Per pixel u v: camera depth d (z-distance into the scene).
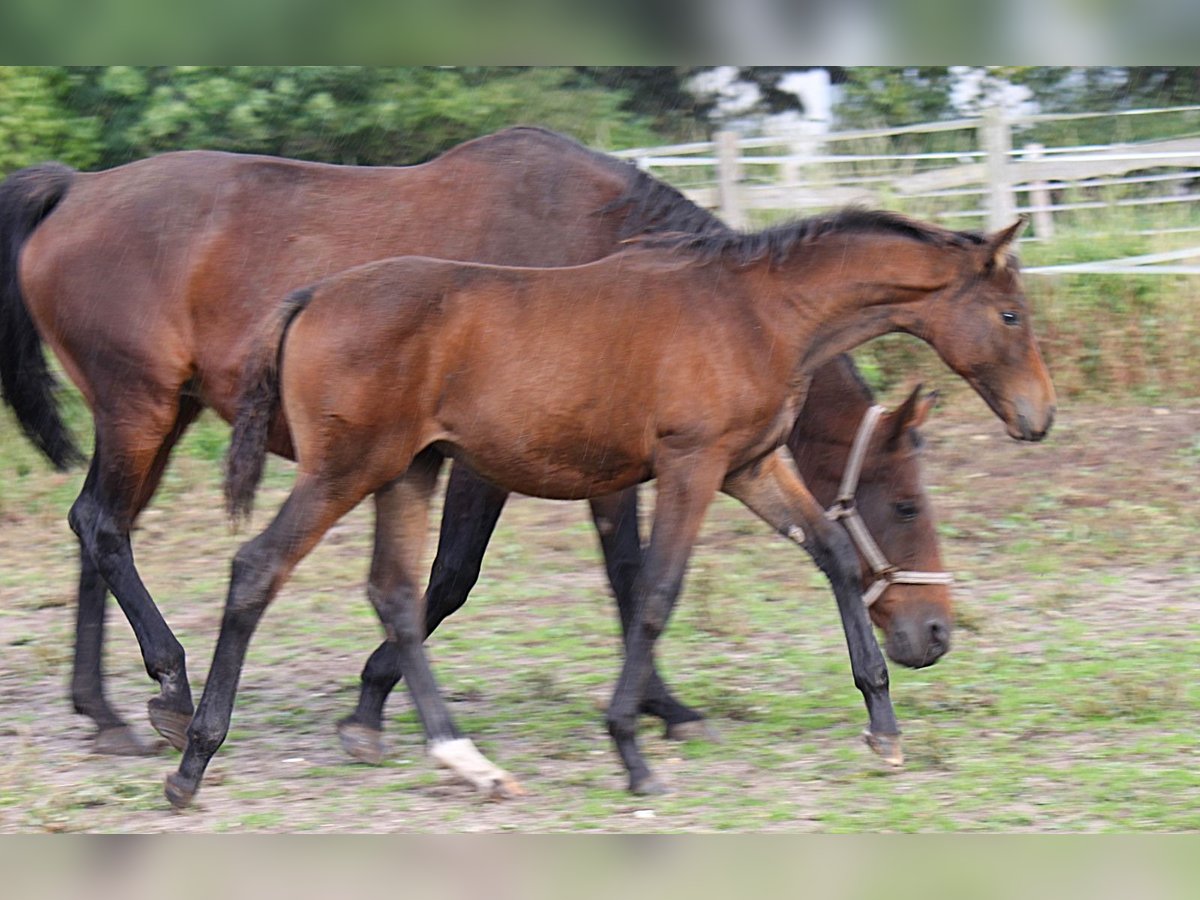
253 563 7.82
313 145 21.53
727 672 10.99
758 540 14.87
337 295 7.85
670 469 8.02
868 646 8.56
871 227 8.31
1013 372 8.38
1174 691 9.77
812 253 8.23
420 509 8.33
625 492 9.32
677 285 8.10
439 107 21.27
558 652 11.68
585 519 15.72
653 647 8.11
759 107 26.34
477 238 9.27
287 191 9.56
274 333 7.84
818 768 8.59
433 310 7.84
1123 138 25.42
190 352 9.54
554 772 8.64
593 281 8.07
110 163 21.17
